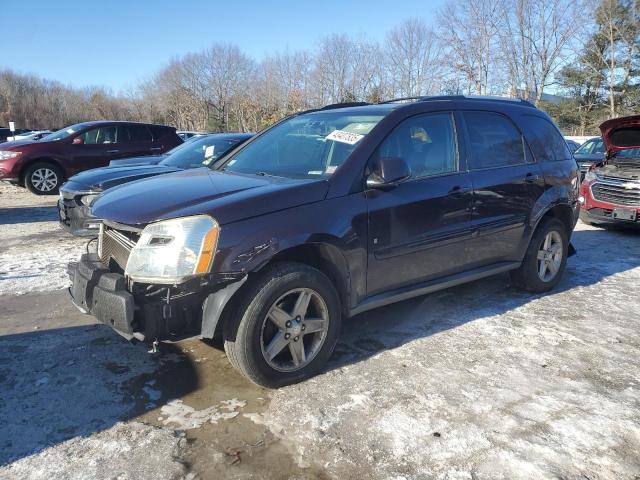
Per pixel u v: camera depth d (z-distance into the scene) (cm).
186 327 309
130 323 291
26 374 345
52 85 7131
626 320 446
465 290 521
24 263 618
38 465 256
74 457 263
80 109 7062
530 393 324
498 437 279
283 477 250
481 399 316
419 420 295
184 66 6131
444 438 278
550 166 498
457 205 410
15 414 299
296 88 4428
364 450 269
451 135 424
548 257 511
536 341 401
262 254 306
